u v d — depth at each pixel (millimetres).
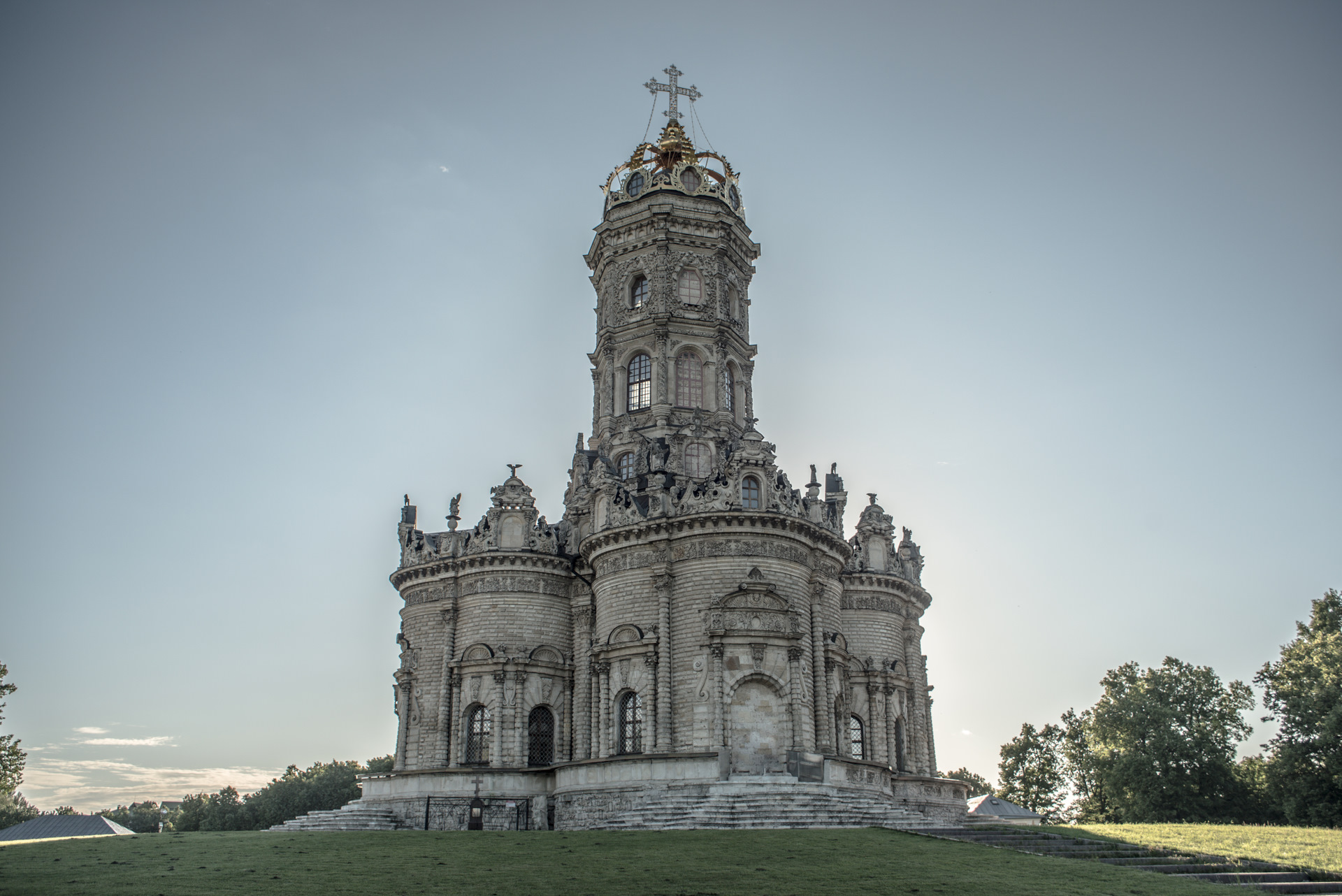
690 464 73750
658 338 78312
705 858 34625
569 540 73000
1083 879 31328
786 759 58781
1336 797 82312
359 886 29047
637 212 81562
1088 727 113188
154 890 28641
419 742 70000
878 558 80125
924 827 46781
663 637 61562
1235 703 106500
